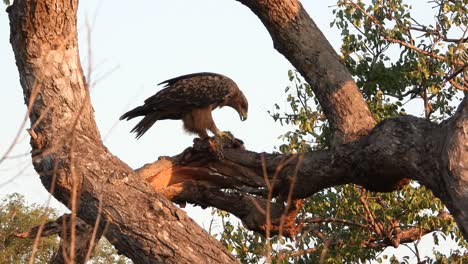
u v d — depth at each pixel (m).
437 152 10.16
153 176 12.34
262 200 12.57
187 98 13.61
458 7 15.52
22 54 10.32
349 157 11.36
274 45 12.68
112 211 9.77
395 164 10.80
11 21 10.38
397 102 15.45
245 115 14.80
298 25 12.30
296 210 12.52
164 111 13.73
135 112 13.58
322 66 12.10
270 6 12.24
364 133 11.49
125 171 10.04
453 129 9.95
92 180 9.82
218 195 12.67
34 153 10.03
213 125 13.75
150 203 9.88
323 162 11.66
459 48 15.21
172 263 9.64
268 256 6.02
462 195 9.79
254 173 12.34
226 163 12.45
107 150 10.19
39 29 10.24
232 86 14.27
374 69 15.23
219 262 9.80
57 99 10.20
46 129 10.05
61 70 10.31
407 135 10.63
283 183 12.10
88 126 10.27
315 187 11.98
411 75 15.08
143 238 9.70
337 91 11.88
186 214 10.01
